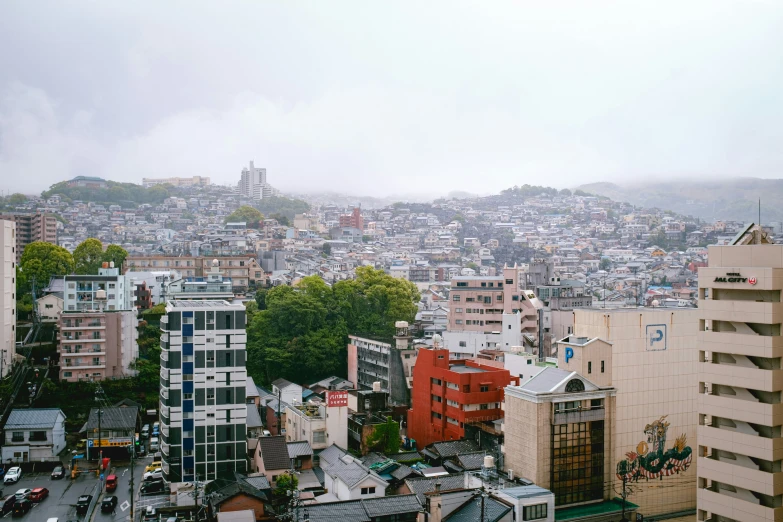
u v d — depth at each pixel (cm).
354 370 16550
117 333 14538
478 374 11556
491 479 8638
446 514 7912
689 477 10444
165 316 10694
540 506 7850
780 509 7050
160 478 10769
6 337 14750
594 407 9262
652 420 10169
